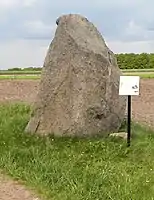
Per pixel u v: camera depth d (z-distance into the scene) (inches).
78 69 257.0
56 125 255.8
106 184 177.6
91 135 251.6
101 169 193.8
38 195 173.9
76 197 166.6
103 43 274.5
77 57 258.8
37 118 262.7
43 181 183.2
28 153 215.6
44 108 261.6
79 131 250.7
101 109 254.8
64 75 259.6
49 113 259.9
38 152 217.6
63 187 177.0
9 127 273.3
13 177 193.8
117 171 193.0
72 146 229.6
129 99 234.5
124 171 193.5
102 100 256.2
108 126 259.4
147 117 355.3
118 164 204.5
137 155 218.4
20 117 302.8
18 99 439.5
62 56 263.6
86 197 166.2
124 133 251.6
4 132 259.4
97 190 170.4
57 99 259.0
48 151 220.4
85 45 261.0
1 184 187.6
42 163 198.4
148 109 402.3
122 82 233.1
